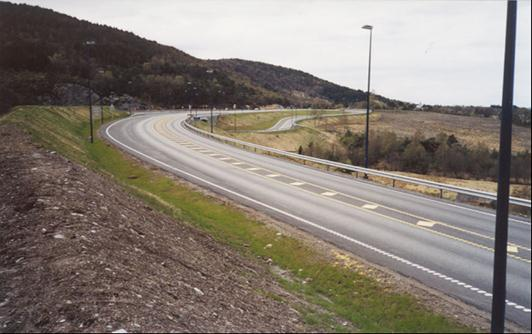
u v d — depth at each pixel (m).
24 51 109.62
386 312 9.54
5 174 15.85
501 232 6.30
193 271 10.55
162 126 60.03
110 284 8.09
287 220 16.58
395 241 14.16
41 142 23.34
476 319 8.84
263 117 110.06
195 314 7.75
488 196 19.20
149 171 26.36
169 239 12.75
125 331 6.39
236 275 11.29
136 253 10.42
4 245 9.99
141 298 7.83
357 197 21.05
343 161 47.28
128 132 49.53
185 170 27.12
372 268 11.66
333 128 92.50
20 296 7.79
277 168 29.75
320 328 8.43
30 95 92.50
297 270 12.48
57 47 126.56
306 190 22.44
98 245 10.01
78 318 6.79
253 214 17.27
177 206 19.09
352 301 10.32
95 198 14.02
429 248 13.49
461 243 14.01
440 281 10.95
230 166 29.55
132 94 120.62
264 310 8.95
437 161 32.88
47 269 8.58
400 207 19.06
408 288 10.40
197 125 69.75
